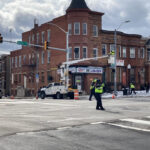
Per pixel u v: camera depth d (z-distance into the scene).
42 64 49.22
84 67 40.88
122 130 8.77
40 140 7.32
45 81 48.16
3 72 66.81
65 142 7.10
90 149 6.39
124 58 46.59
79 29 41.69
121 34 46.31
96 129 8.95
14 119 11.47
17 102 23.50
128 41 47.41
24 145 6.76
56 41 45.22
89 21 42.41
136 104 19.14
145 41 49.41
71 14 41.88
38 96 37.12
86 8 41.78
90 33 42.50
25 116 12.55
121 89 45.66
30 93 52.94
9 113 13.96
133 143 7.00
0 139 7.42
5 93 65.38
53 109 15.90
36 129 8.93
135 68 48.00
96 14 43.47
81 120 10.90
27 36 55.59
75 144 6.88
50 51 46.88
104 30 44.25
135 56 48.00
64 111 14.61
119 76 46.03
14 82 61.28
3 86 66.62
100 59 43.50
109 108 16.03
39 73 50.25
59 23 44.66
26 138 7.56
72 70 40.12
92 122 10.34
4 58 66.62
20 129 8.95
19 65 59.06
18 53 59.69
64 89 31.39
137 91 44.44
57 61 44.66
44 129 8.93
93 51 42.88
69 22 42.03
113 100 25.58
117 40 45.69
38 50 50.78
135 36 48.03
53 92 32.28
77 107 17.11
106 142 7.12
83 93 40.06
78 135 8.00
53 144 6.88
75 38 41.66
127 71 46.97
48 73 47.50
